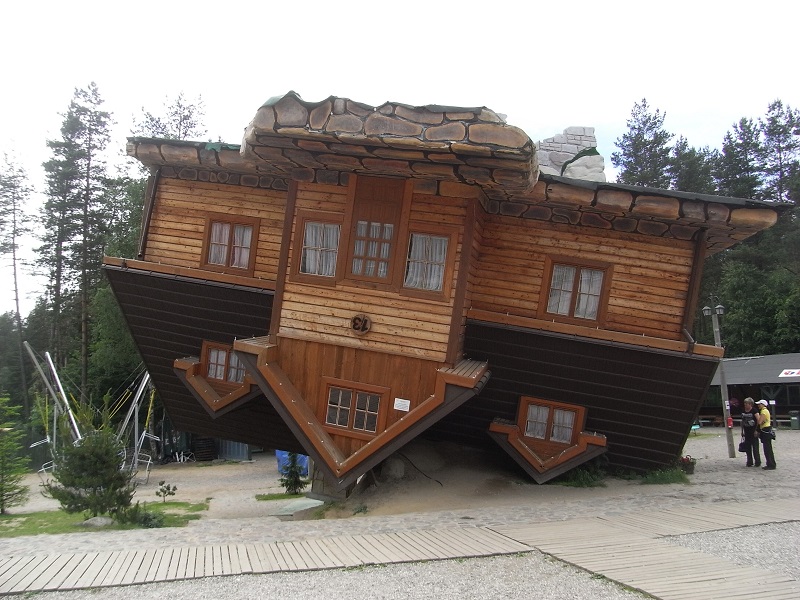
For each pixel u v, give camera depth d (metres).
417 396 9.69
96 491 12.33
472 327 10.76
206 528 9.93
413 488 11.33
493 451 12.77
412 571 6.44
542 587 5.89
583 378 10.95
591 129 13.53
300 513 12.00
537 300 10.98
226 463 31.08
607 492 10.96
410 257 9.89
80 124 36.31
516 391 11.45
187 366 12.12
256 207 11.95
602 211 10.47
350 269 10.05
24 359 46.84
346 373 9.96
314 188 10.27
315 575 6.35
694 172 39.41
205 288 11.68
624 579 6.04
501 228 11.15
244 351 9.81
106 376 34.34
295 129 8.35
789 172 41.59
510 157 7.98
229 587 6.01
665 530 8.15
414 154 8.45
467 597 5.67
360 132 8.22
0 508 15.55
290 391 9.91
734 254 40.62
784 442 21.77
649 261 10.73
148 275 11.78
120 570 6.59
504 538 7.80
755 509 9.50
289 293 10.25
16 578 6.32
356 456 9.52
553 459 11.21
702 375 10.24
